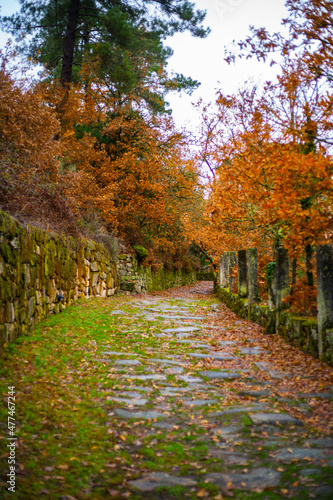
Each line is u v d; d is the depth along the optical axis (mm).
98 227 17094
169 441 4109
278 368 6605
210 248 22438
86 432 4156
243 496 3078
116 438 4121
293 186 7113
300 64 7332
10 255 6648
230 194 10906
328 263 6598
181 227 24609
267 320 9500
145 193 22000
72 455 3695
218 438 4141
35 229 8414
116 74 18891
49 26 19750
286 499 2953
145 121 22484
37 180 9836
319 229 7133
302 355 7086
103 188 17422
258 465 3533
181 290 27234
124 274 19156
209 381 6051
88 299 13375
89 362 6535
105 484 3322
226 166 10789
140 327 9883
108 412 4703
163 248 25750
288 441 3959
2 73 9680
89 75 19328
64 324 8773
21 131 9711
